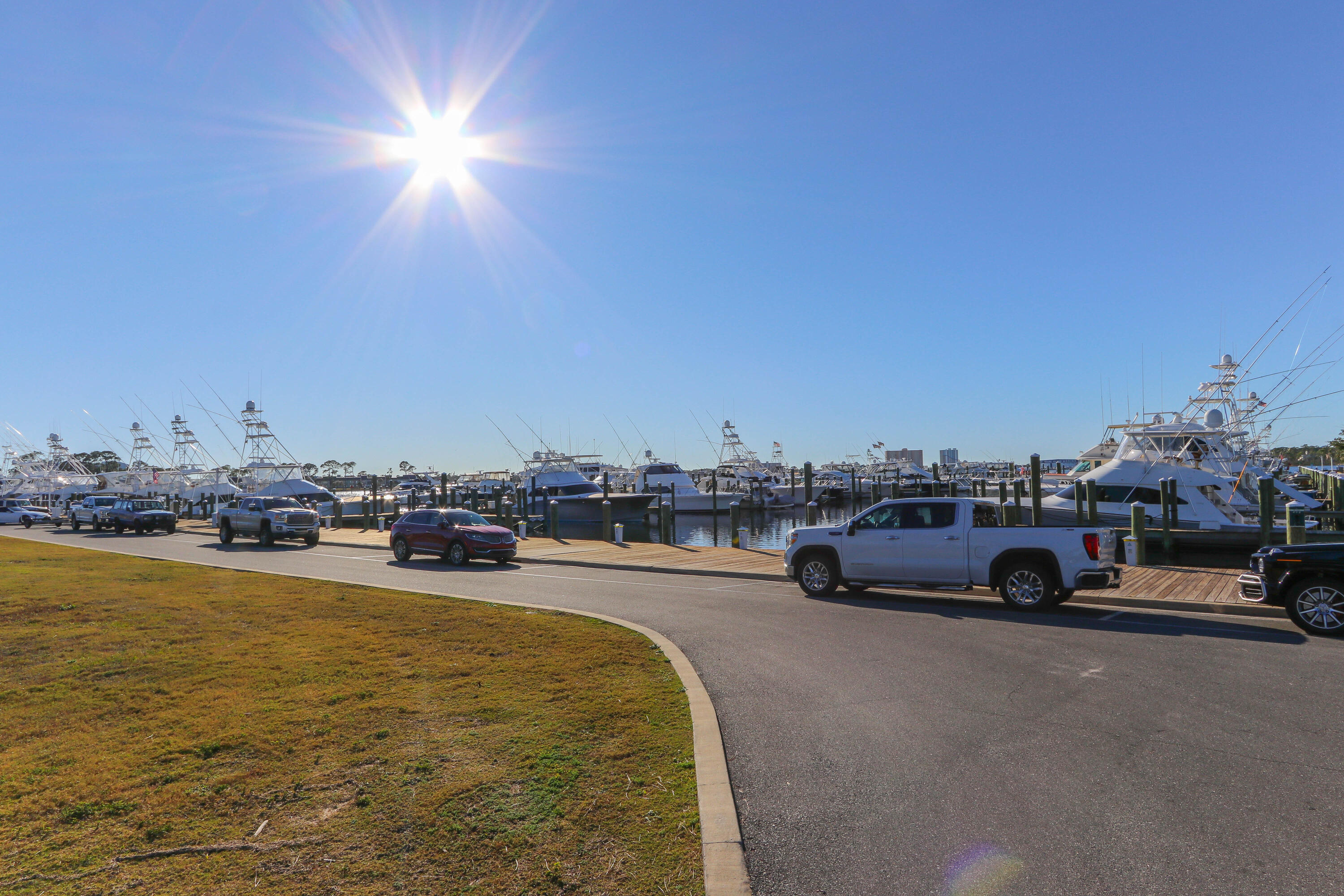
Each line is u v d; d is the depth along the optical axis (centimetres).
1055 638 1022
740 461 7519
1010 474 9531
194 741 620
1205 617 1202
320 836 452
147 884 405
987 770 552
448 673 827
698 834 443
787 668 864
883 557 1393
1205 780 528
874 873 410
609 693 742
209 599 1382
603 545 2695
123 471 6631
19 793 529
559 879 397
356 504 5244
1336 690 749
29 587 1558
